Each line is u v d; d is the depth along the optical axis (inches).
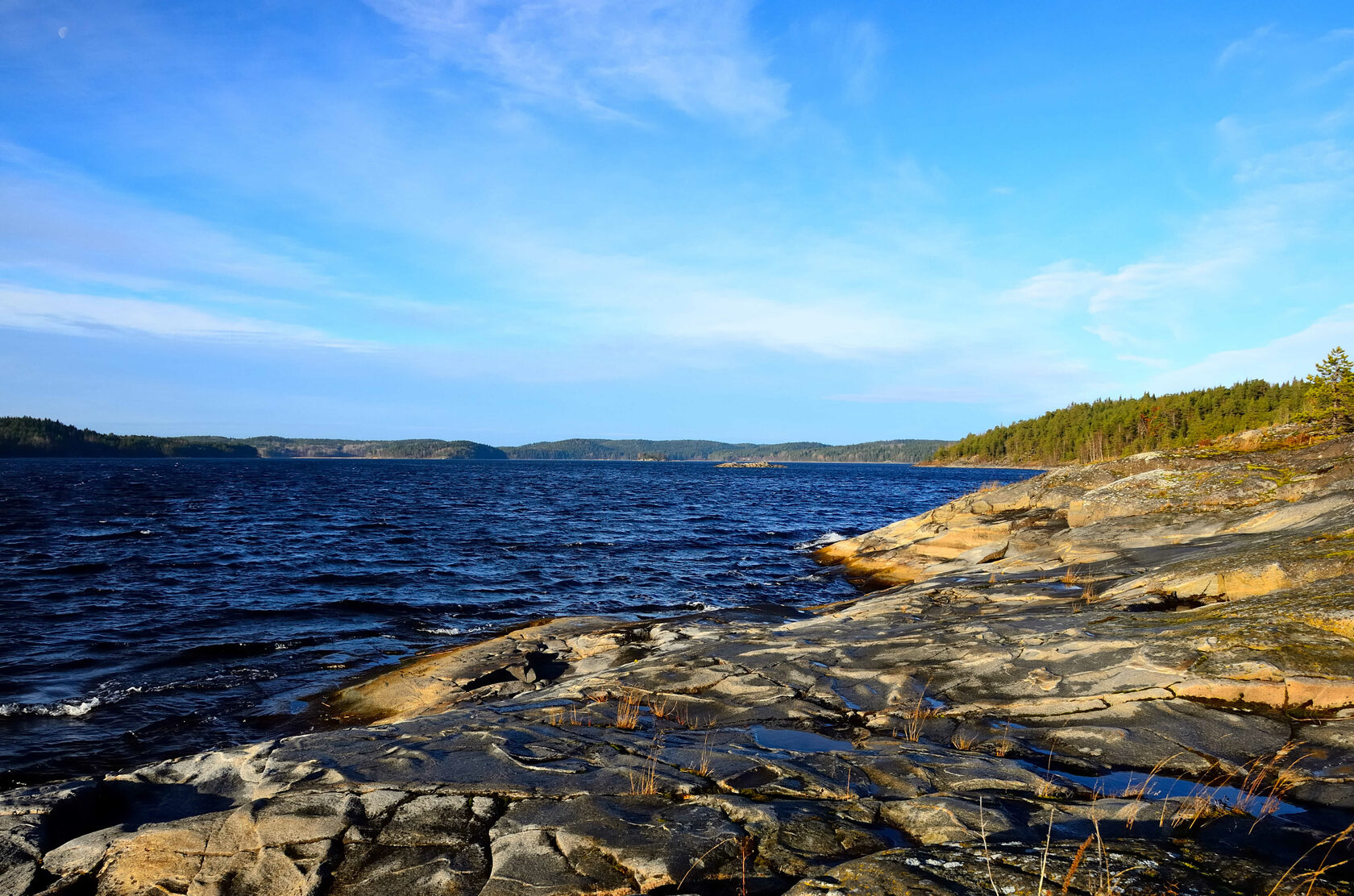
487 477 3897.6
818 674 327.3
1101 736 232.2
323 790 192.2
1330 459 640.4
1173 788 193.8
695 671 339.9
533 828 168.9
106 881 156.7
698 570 900.0
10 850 167.3
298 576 809.5
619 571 887.7
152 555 935.0
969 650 337.4
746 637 412.2
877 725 262.2
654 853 154.0
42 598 670.5
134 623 592.7
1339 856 141.6
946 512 917.8
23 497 1815.9
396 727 259.8
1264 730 224.5
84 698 422.0
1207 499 632.4
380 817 176.9
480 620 632.4
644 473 5118.1
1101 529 625.3
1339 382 741.9
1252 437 808.9
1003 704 273.0
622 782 198.1
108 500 1811.0
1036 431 6058.1
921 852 144.4
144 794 210.5
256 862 158.4
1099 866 135.0
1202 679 256.1
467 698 381.1
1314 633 269.3
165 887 153.2
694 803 182.2
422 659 487.5
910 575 793.6
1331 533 397.4
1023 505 846.5
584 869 150.3
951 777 201.0
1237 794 186.2
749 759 216.1
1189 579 398.6
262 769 217.9
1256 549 414.0
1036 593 472.7
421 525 1368.1
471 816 176.7
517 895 141.9
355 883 149.7
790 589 789.9
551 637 491.2
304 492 2330.2
